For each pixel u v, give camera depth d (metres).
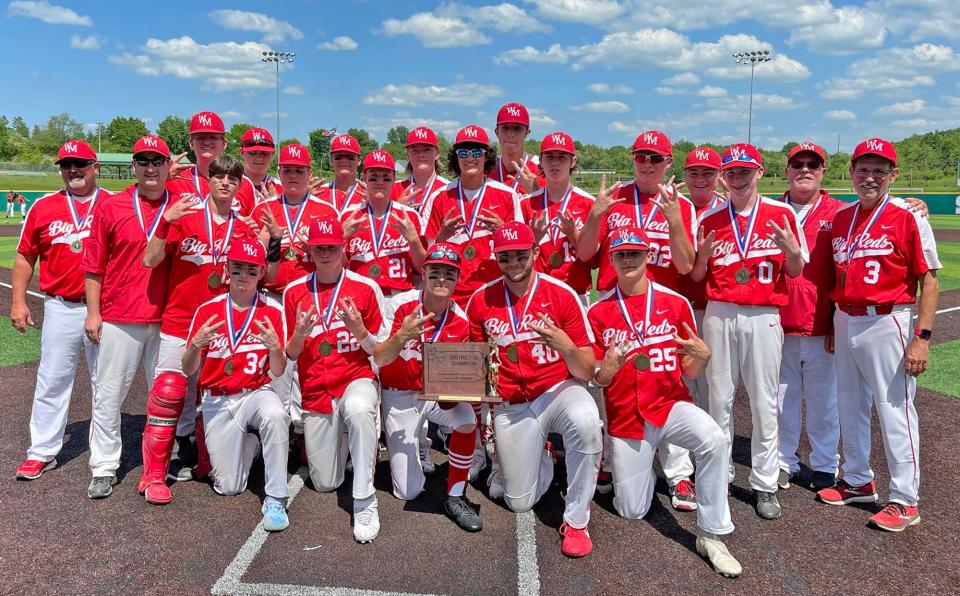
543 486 4.71
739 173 4.58
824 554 4.00
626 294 4.35
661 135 5.07
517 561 3.90
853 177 4.44
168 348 4.93
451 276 4.42
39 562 3.82
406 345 4.70
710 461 3.90
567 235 5.17
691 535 4.25
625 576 3.75
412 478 4.75
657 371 4.21
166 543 4.05
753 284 4.53
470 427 4.45
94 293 4.84
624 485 4.36
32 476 4.95
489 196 5.68
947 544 4.11
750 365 4.58
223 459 4.65
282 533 4.21
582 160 96.69
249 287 4.62
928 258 4.21
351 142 6.95
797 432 5.06
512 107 6.45
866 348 4.40
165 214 4.65
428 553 3.99
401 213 5.86
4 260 17.94
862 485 4.65
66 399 5.16
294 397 5.75
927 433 5.92
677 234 4.73
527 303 4.37
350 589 3.57
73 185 5.10
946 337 9.46
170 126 91.50
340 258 4.76
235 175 5.15
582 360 4.21
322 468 4.74
